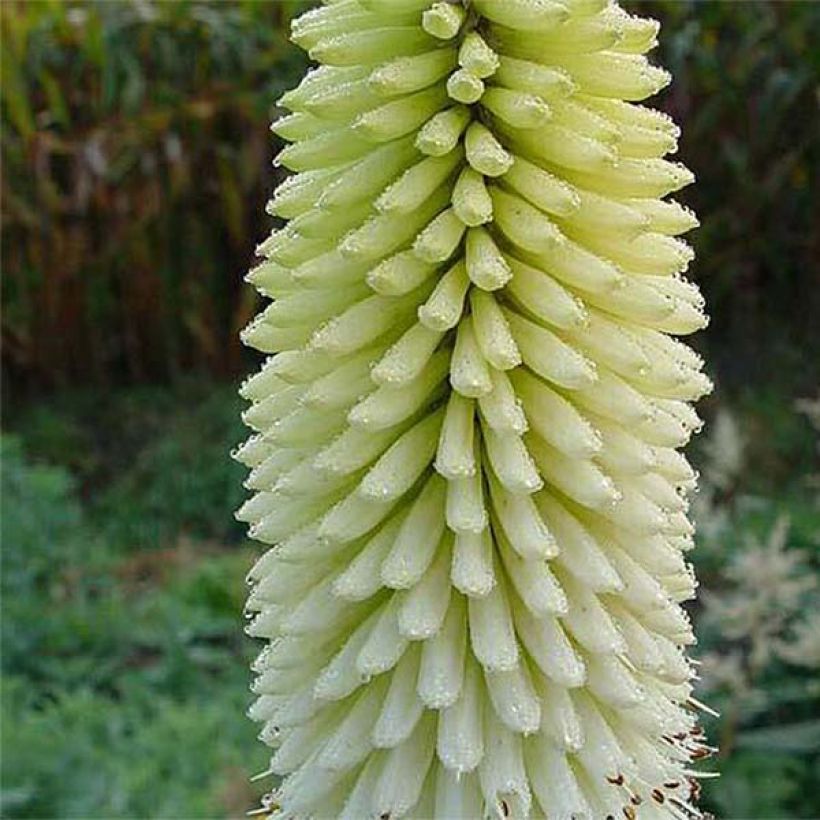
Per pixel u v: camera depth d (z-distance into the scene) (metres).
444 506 0.21
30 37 0.99
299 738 0.22
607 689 0.21
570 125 0.21
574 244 0.21
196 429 0.96
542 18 0.20
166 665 0.64
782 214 1.00
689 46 0.93
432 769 0.22
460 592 0.21
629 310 0.21
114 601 0.70
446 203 0.21
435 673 0.21
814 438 0.86
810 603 0.60
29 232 1.03
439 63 0.21
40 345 1.06
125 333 1.07
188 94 1.01
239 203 1.02
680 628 0.22
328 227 0.21
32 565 0.73
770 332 1.00
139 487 0.92
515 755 0.21
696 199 1.00
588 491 0.20
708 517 0.67
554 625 0.21
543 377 0.21
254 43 1.00
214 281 1.06
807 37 0.95
